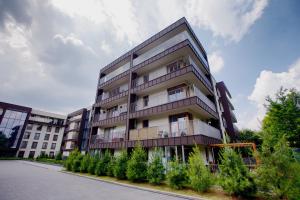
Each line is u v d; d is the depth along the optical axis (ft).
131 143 51.26
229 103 87.86
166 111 47.24
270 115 43.62
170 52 52.03
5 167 66.23
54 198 21.83
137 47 68.39
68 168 59.21
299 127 38.17
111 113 73.87
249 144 37.37
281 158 19.77
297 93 42.75
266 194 20.26
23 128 141.90
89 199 21.62
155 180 31.09
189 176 26.48
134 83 62.69
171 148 44.16
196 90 44.70
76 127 151.84
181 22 55.52
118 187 30.78
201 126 41.39
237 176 21.77
